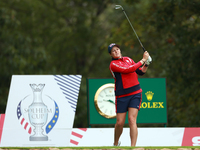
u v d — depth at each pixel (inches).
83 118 2405.3
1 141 871.7
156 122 1002.7
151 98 1006.4
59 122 888.9
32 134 880.3
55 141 882.8
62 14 2920.8
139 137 921.5
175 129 927.7
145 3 2253.9
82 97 2428.6
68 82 901.2
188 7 1631.4
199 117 1779.0
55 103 892.0
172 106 1988.2
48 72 2466.8
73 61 3090.6
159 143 923.4
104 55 3021.7
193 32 1707.7
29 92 890.1
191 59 1689.2
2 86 1967.3
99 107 998.4
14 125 879.7
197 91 1756.9
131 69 705.0
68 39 2999.5
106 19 2977.4
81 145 894.4
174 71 1745.8
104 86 1002.7
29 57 2102.6
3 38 2001.7
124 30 2004.2
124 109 725.9
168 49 1835.6
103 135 905.5
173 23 1760.6
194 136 929.5
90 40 3004.4
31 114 884.6
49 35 2967.5
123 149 604.7
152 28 1891.0
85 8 2942.9
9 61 1915.6
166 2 1705.2
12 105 883.4
